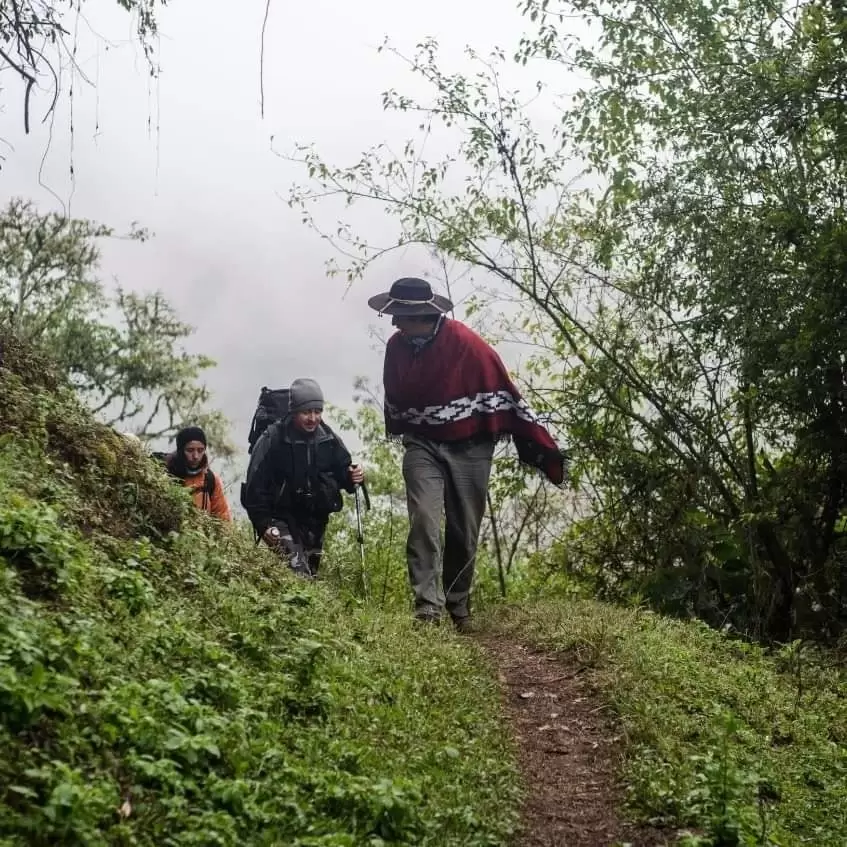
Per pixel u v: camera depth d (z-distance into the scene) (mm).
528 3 11211
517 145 11578
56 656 4332
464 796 5227
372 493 14203
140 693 4570
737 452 12125
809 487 11539
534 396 12719
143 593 5680
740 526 11617
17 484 6410
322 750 5156
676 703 7082
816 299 10375
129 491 7363
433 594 9406
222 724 4609
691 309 11492
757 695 7723
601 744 6531
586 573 13055
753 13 11180
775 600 11555
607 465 12414
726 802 5438
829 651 10406
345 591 9609
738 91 10625
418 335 9688
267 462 9672
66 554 5434
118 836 3656
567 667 8039
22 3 6949
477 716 6582
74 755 3959
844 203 10992
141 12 7082
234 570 7453
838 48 10102
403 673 6805
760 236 10844
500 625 9641
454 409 9578
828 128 10664
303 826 4270
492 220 11750
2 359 7988
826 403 10914
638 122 11141
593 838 5336
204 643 5469
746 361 10914
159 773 4055
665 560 12180
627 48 11164
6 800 3537
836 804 6094
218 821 3961
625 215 11453
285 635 6371
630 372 12203
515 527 14023
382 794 4621
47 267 35438
